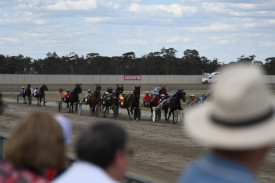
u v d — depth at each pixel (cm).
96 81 9569
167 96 2791
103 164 230
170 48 15975
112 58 14250
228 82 198
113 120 2625
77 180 223
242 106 192
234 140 190
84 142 229
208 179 193
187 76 10000
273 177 1065
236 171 190
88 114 3066
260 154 201
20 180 252
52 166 262
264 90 198
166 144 1630
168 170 1161
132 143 1639
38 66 13650
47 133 261
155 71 13788
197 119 216
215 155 202
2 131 1944
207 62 14788
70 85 7912
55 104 4122
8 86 7388
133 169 1146
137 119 2698
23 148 256
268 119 194
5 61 13400
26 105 3869
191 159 1338
